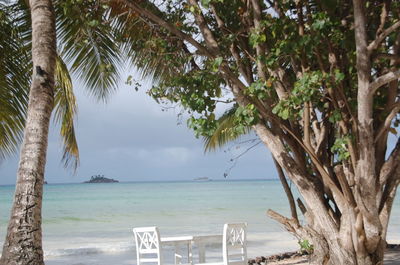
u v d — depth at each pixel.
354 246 6.84
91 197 68.50
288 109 6.21
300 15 7.14
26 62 10.80
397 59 6.54
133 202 54.22
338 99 7.04
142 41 8.84
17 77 10.72
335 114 6.68
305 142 7.18
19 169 5.22
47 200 60.03
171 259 13.25
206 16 8.38
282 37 7.33
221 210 39.41
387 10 6.95
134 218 33.09
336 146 6.73
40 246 5.07
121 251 15.88
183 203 50.66
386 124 6.68
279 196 64.69
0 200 66.19
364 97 6.27
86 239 20.98
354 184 6.95
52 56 5.73
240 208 41.53
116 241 19.72
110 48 11.39
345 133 6.96
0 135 10.80
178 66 8.11
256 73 8.54
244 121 6.43
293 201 7.78
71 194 80.81
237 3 7.58
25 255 4.95
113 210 41.06
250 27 7.48
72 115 11.50
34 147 5.26
